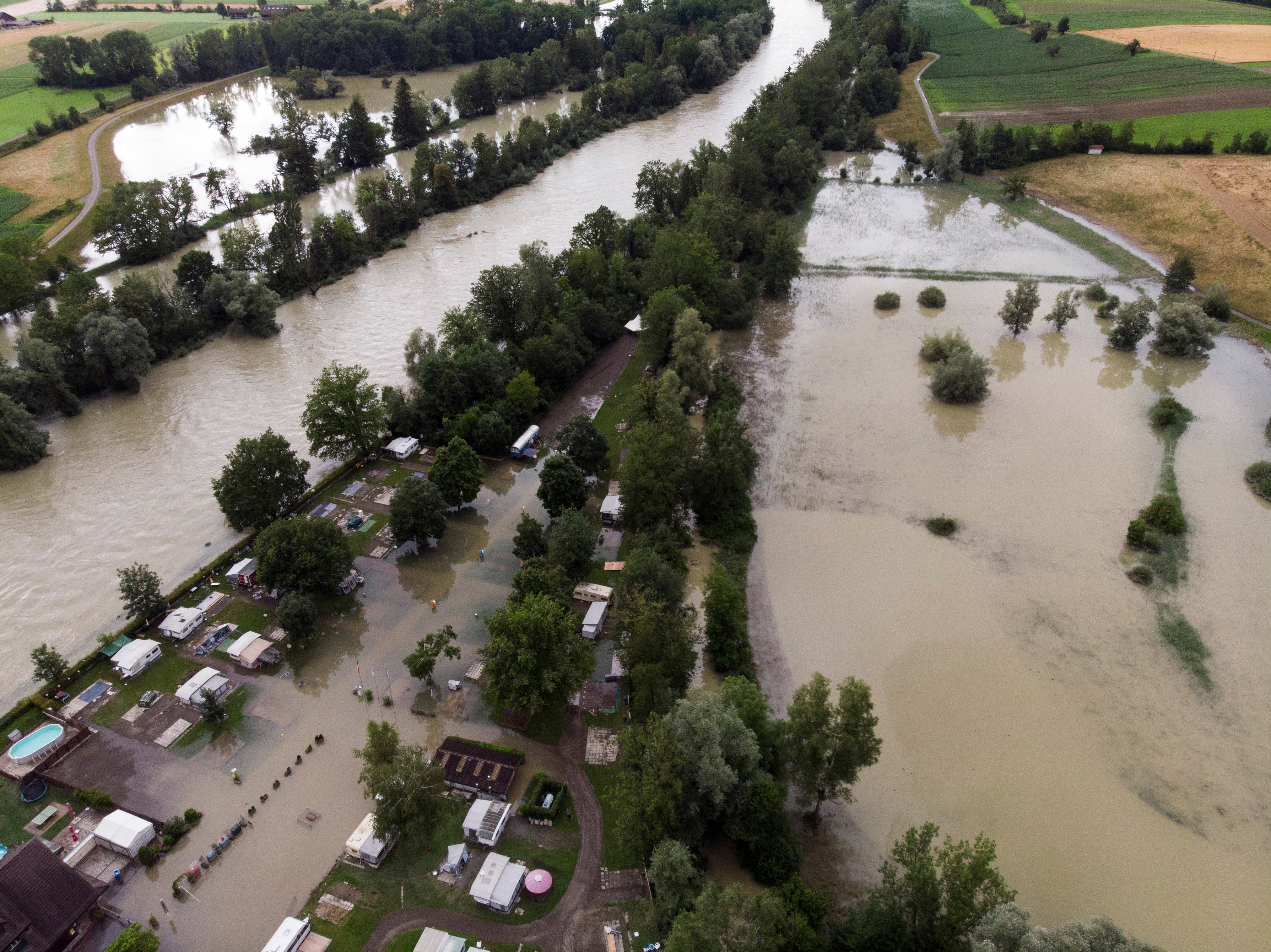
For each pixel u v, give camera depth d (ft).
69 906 214.28
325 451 406.00
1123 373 496.64
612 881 227.20
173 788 257.34
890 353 522.06
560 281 532.73
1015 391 478.18
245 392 487.20
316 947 211.41
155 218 654.12
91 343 469.98
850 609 327.26
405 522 341.82
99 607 335.88
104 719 281.95
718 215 589.32
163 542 371.56
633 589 298.97
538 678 262.47
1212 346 508.53
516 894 220.84
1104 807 251.60
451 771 253.85
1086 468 409.08
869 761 228.84
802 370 504.02
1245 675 295.48
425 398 435.12
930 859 197.98
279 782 258.57
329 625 320.29
